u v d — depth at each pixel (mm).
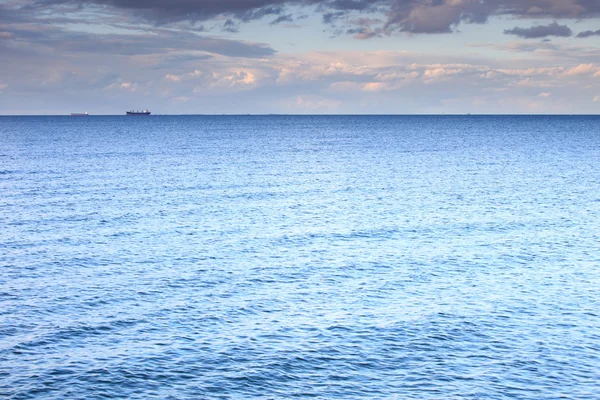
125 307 29250
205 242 42375
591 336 26297
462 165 97750
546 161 104812
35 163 95000
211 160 104312
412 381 22078
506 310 29344
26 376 22172
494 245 42219
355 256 38969
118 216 51188
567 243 42938
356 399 20828
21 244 41094
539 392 21422
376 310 29172
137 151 123750
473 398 20953
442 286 32969
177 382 21859
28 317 27812
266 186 71250
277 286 32656
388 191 67562
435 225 48625
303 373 22609
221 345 24953
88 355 23953
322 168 92688
